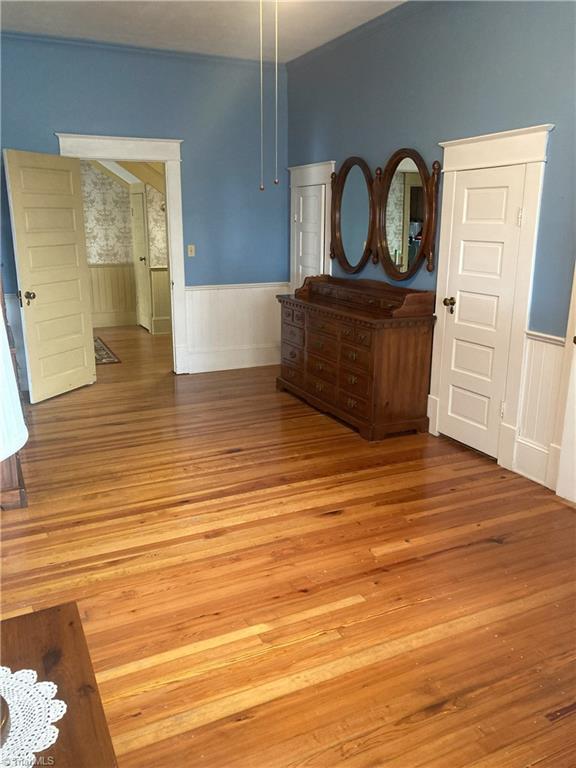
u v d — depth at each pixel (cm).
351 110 491
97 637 218
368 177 474
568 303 319
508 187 346
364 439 417
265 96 579
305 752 170
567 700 189
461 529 294
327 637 218
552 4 309
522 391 351
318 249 564
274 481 348
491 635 219
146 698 189
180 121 549
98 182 822
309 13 427
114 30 468
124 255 857
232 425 445
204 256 588
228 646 213
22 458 381
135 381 568
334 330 443
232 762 167
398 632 221
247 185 591
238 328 620
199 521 302
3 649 117
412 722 180
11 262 500
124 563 265
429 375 424
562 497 328
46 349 500
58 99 500
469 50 365
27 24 452
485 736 175
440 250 404
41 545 279
